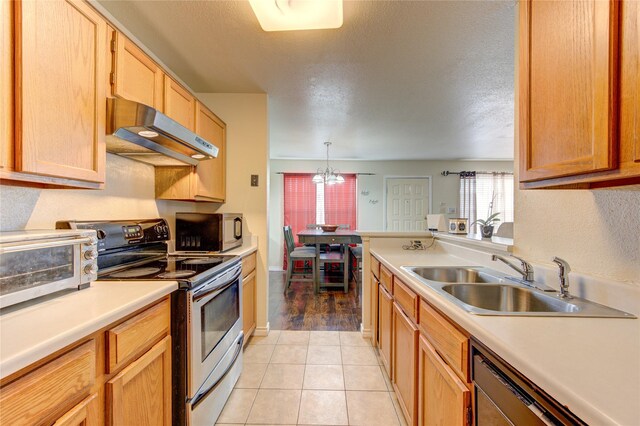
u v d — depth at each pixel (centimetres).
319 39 188
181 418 131
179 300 132
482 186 607
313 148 498
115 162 177
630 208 96
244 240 277
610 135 69
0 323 81
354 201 607
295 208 602
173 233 238
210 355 152
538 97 95
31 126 94
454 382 96
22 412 66
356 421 164
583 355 66
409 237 270
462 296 131
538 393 61
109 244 155
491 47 196
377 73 233
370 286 272
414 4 156
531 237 141
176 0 152
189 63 218
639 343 72
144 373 110
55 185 119
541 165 93
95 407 87
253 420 164
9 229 117
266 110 277
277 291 438
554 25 88
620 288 97
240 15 164
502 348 71
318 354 240
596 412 47
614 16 68
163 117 138
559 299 108
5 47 88
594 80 73
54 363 74
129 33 180
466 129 385
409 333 146
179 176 215
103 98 125
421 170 606
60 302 100
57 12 103
